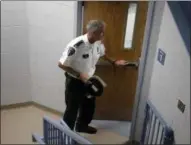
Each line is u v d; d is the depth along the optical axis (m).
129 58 3.95
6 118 4.69
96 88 3.73
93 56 3.50
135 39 3.81
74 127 4.00
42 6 4.05
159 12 3.14
